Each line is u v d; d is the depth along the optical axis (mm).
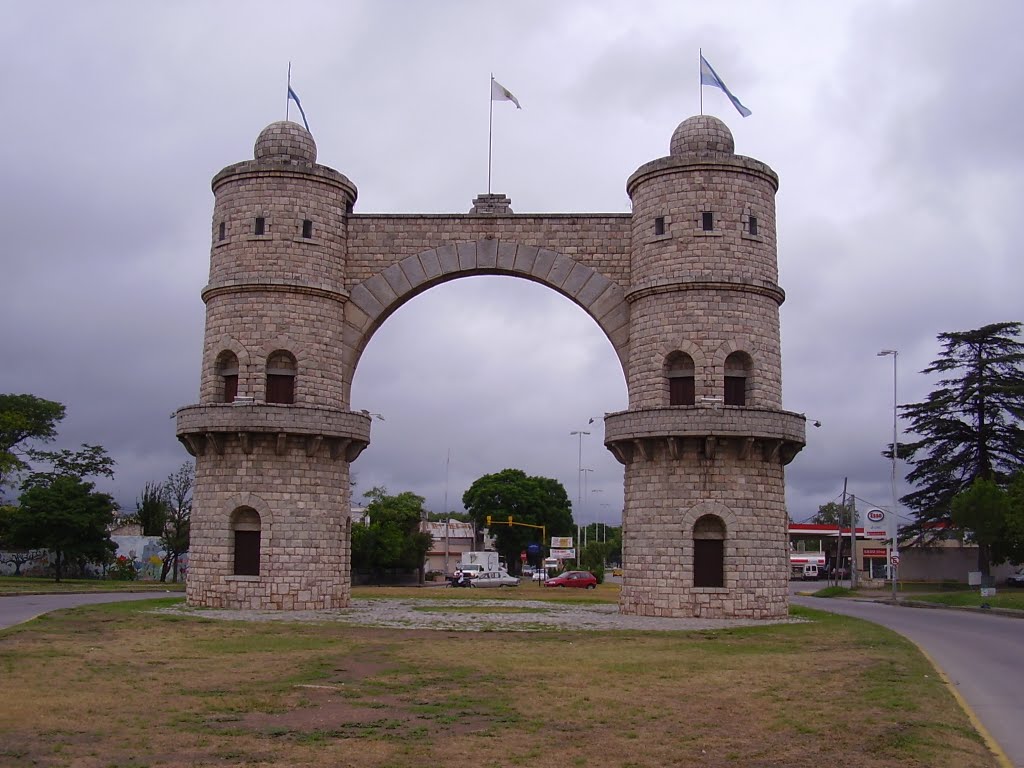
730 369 44625
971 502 68312
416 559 103750
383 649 28781
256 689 21125
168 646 28984
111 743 15891
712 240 44531
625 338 47094
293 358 46094
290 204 46656
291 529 44469
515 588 82812
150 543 95000
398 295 47938
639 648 29781
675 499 43438
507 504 131000
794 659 26672
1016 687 21734
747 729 16984
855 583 85250
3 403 96500
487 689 21391
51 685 21234
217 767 14445
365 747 15695
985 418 78938
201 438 45438
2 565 91500
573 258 47938
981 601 56719
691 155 45344
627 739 16312
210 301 47219
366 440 47125
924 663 25062
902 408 81688
